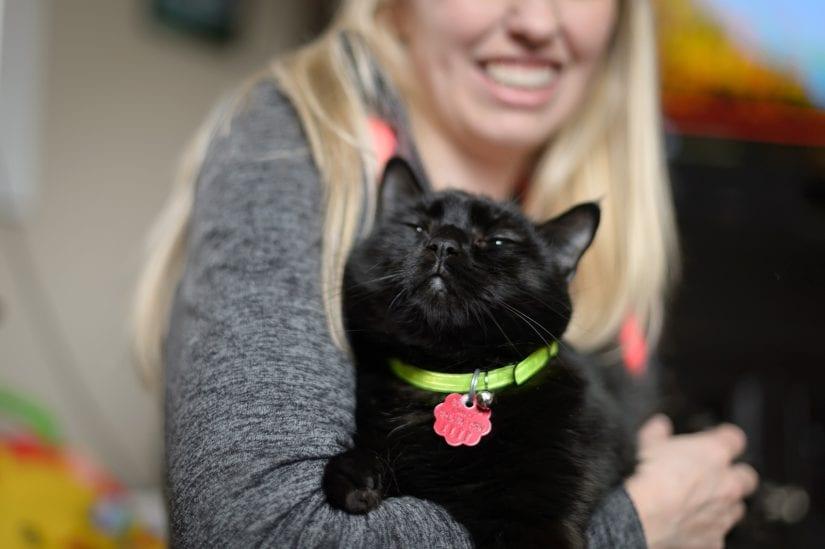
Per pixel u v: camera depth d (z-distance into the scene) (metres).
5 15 2.27
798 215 2.85
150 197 2.73
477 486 1.04
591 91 1.64
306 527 0.86
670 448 1.33
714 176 2.81
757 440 2.76
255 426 0.90
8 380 2.36
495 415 1.08
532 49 1.40
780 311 2.84
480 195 1.31
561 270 1.25
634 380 1.52
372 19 1.50
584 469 1.07
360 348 1.17
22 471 1.91
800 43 2.84
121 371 2.65
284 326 0.98
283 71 1.31
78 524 1.91
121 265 2.65
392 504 0.95
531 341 1.13
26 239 2.41
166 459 0.99
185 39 2.81
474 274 1.11
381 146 1.31
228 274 1.01
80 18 2.52
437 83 1.45
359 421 1.10
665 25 2.73
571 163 1.61
